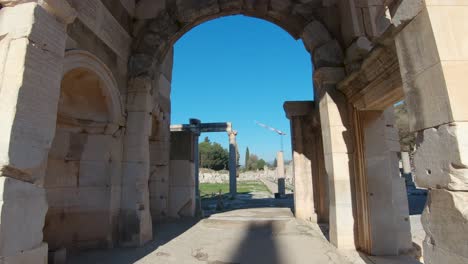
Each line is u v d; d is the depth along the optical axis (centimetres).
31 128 313
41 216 325
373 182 569
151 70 707
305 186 977
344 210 594
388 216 554
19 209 293
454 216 231
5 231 273
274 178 4866
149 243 646
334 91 639
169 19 741
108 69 589
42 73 332
